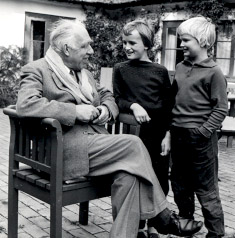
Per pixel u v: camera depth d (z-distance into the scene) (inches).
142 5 486.3
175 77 113.0
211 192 110.4
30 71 102.7
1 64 471.5
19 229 123.0
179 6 443.5
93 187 100.2
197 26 106.0
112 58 536.1
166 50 467.5
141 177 95.3
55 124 91.9
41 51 504.4
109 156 98.7
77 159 99.0
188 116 108.0
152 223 100.6
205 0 408.2
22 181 104.8
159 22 470.6
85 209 127.6
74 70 109.4
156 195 96.7
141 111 108.6
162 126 114.9
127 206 95.3
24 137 105.0
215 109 104.0
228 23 395.2
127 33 113.8
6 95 464.4
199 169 109.1
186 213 117.2
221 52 399.9
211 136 108.7
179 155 112.4
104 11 537.0
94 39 528.4
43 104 95.3
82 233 122.5
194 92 107.0
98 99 114.0
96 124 108.5
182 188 115.6
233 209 150.8
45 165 97.0
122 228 94.1
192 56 109.0
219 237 110.2
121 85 118.0
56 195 93.6
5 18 473.4
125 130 113.5
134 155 97.3
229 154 256.8
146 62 116.0
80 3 506.9
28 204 145.1
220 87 103.4
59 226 94.6
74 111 97.3
